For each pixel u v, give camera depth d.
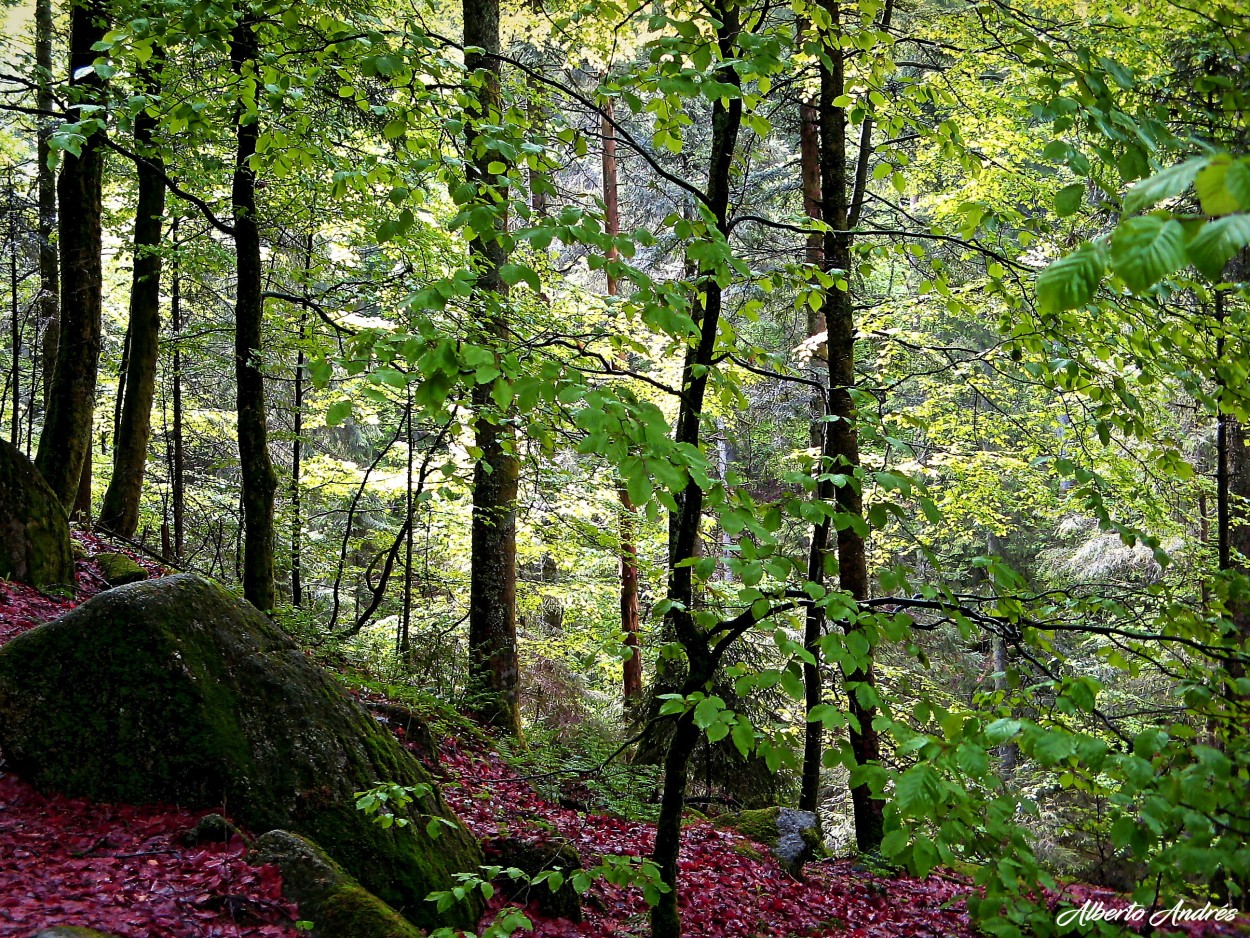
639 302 3.42
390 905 4.97
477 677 11.09
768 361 4.80
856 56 5.27
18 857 4.34
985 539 19.33
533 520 13.63
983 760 2.50
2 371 18.33
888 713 3.25
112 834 4.68
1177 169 1.58
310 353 6.62
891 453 13.90
